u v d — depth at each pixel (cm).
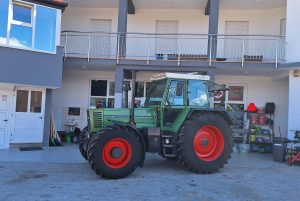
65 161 1066
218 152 945
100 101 1709
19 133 1345
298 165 1098
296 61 1394
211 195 712
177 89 953
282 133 1608
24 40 1270
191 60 1427
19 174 870
